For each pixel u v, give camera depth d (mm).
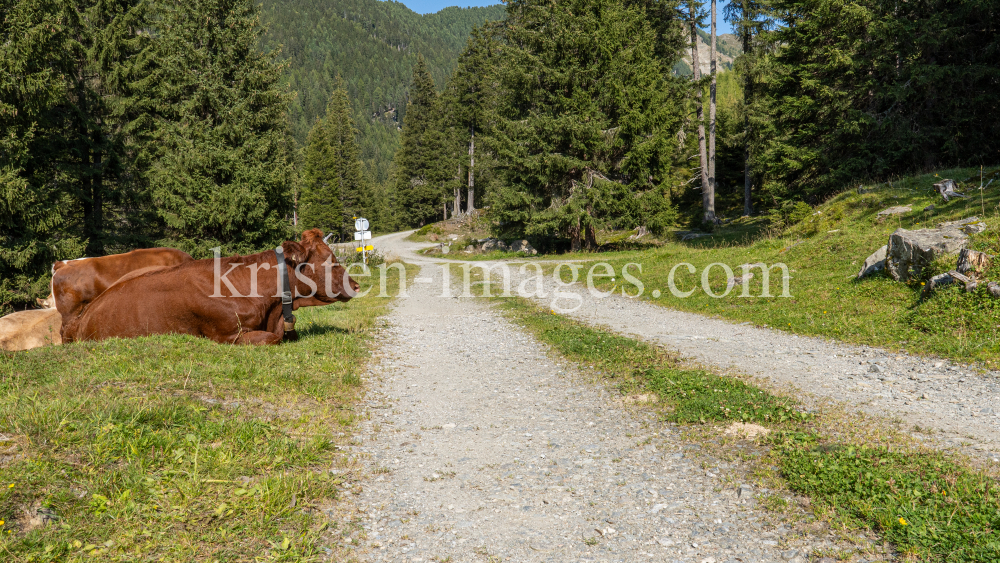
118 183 27438
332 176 82312
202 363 6062
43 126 22500
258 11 24703
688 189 45281
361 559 3211
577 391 6957
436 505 3951
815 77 22219
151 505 3297
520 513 3842
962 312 8531
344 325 11711
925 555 3090
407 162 86000
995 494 3646
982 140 20000
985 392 6145
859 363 7738
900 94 19719
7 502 2969
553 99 30875
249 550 3125
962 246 10016
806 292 12203
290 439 4691
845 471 4074
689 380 6723
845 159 21844
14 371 5207
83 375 5074
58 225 21156
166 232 27453
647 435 5320
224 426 4516
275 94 24406
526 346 9922
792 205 21422
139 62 26797
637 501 3986
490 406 6477
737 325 11078
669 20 35875
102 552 2857
